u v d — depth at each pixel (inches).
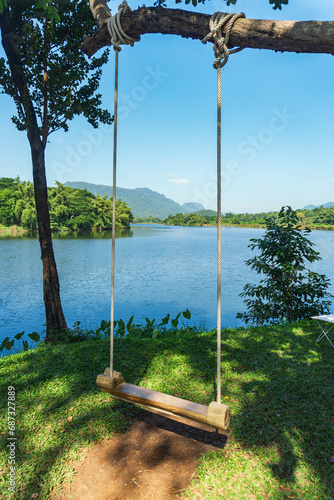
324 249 2162.9
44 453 128.6
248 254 1940.2
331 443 126.3
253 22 89.4
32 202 4534.9
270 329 279.7
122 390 125.7
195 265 1430.9
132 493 107.6
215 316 565.9
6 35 277.3
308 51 87.2
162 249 2326.5
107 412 155.6
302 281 334.6
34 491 110.9
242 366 201.6
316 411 149.4
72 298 743.1
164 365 205.5
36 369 210.2
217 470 115.3
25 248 2279.8
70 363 215.3
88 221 5059.1
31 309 642.2
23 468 121.0
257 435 134.1
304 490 105.4
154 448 129.9
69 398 169.0
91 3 137.9
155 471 117.0
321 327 263.7
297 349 228.2
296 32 83.4
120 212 6653.5
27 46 282.4
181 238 3917.3
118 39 117.9
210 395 167.5
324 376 183.8
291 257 324.2
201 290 843.4
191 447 129.8
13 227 4473.4
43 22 292.0
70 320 548.4
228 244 2797.7
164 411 116.6
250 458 121.0
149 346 241.4
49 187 4975.4
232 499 102.7
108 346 242.8
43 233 287.0
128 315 583.2
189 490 107.0
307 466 115.5
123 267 1364.4
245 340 250.2
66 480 114.9
